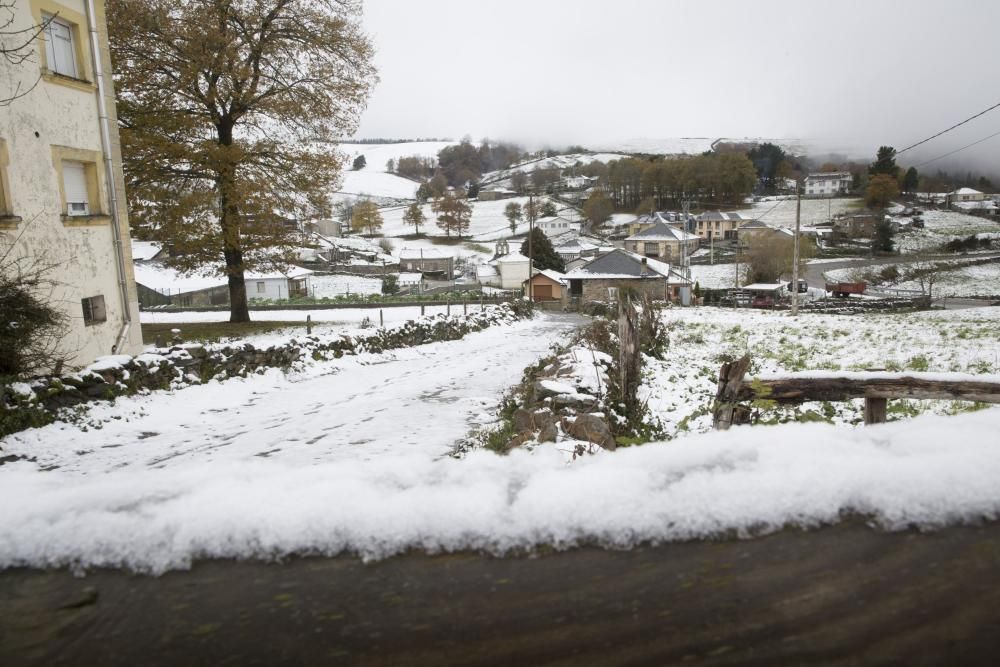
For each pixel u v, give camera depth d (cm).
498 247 9456
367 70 2391
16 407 833
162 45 2094
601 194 13475
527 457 327
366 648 207
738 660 196
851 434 328
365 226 12706
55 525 271
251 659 204
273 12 2242
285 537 262
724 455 302
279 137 2308
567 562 246
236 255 2408
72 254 1171
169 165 2144
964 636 202
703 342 1833
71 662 204
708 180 13688
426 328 2062
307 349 1453
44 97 1107
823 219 11712
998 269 7725
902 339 1784
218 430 900
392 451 706
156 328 2416
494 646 206
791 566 237
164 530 266
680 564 241
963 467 276
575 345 1366
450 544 258
